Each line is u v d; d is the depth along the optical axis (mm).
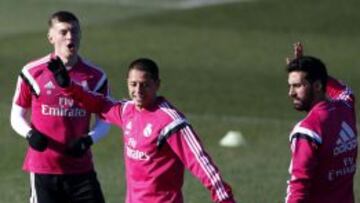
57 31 32469
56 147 32688
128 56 90125
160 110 27828
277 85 78125
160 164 27891
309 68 26844
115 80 79438
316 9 108250
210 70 84188
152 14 110062
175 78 80250
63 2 118188
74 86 29594
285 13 107312
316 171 26844
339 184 27203
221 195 26750
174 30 101312
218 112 67188
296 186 26234
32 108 32938
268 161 51906
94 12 113125
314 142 26391
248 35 99500
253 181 47406
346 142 27188
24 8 114438
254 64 87500
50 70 29938
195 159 27188
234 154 53688
